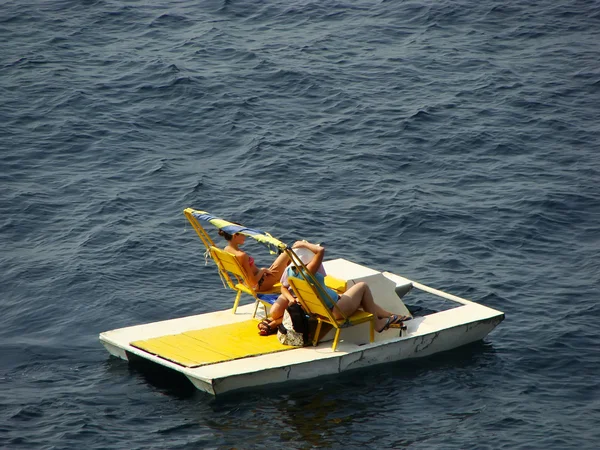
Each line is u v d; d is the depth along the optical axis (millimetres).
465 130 48875
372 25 65938
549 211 40000
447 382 27062
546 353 28922
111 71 56469
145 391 26109
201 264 35281
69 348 28859
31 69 56375
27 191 41281
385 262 35656
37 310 31391
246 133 48469
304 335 27344
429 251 36625
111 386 26391
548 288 33531
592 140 48094
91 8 68375
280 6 69750
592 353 28922
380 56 60000
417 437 24078
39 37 62156
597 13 68188
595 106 52500
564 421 25062
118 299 32094
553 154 46406
